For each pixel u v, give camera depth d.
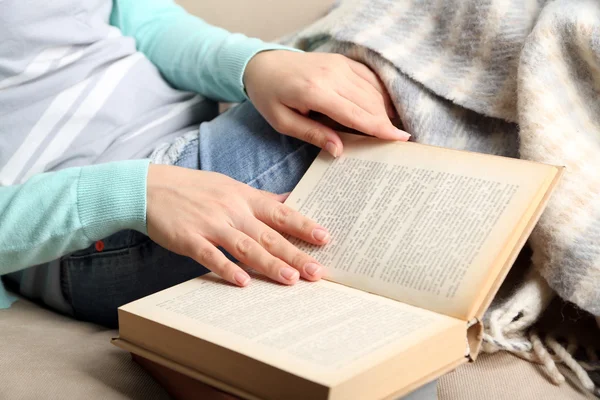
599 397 0.66
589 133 0.73
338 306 0.60
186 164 0.84
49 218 0.74
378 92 0.82
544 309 0.73
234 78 0.87
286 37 1.02
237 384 0.54
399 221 0.67
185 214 0.71
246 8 1.20
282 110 0.80
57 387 0.62
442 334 0.55
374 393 0.50
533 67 0.72
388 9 0.85
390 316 0.58
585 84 0.75
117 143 0.89
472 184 0.67
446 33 0.81
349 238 0.69
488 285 0.59
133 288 0.84
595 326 0.75
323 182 0.75
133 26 1.03
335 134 0.78
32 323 0.81
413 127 0.80
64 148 0.86
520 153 0.73
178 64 0.99
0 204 0.76
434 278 0.61
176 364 0.58
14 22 0.80
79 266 0.85
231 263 0.66
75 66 0.87
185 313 0.60
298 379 0.48
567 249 0.67
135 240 0.82
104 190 0.73
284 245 0.67
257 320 0.58
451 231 0.64
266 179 0.81
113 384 0.65
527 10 0.77
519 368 0.71
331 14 0.94
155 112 0.95
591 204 0.67
